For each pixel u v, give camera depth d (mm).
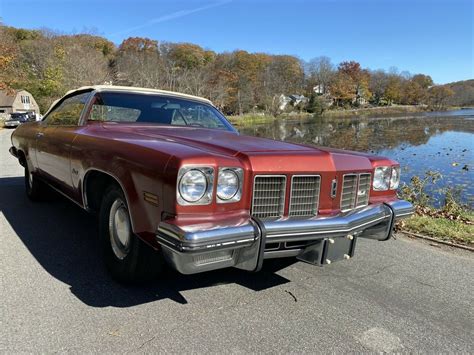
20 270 3295
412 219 5219
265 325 2584
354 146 22062
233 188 2410
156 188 2369
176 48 83750
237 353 2275
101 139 3143
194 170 2266
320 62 108125
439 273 3588
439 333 2586
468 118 63844
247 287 3133
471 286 3336
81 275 3225
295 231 2521
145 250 2787
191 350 2287
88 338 2367
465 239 4551
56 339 2348
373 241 4473
